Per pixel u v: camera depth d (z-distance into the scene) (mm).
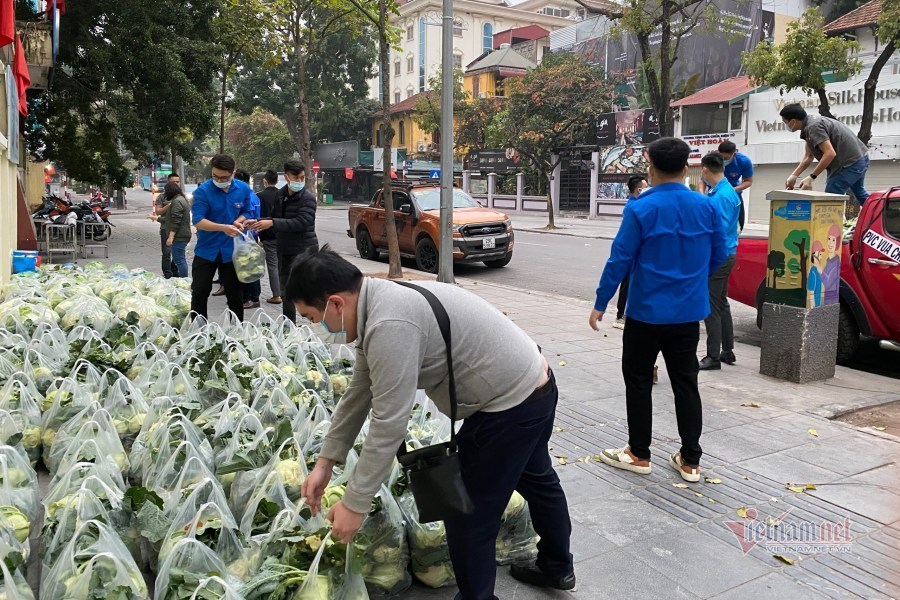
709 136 28359
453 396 2416
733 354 6773
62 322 6176
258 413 3975
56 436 3840
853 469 4293
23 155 16547
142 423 3979
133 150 19578
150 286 7891
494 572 2646
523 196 38406
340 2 14203
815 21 17000
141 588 2467
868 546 3428
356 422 2625
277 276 9750
